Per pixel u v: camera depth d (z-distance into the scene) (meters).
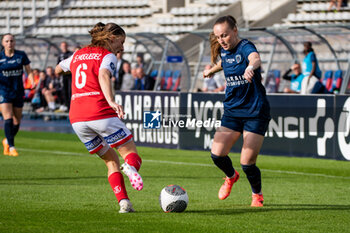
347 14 86.50
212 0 103.31
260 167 37.97
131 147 19.91
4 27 118.25
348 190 28.36
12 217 19.80
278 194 26.83
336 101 40.84
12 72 40.84
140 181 18.36
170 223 18.77
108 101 18.81
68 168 35.62
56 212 20.86
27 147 49.06
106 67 19.19
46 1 113.75
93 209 21.59
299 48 64.88
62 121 77.69
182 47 91.69
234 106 22.19
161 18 103.50
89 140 20.17
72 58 20.38
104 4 110.94
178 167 37.41
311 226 18.83
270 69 66.44
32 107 81.56
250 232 17.67
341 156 40.94
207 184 30.05
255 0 97.31
